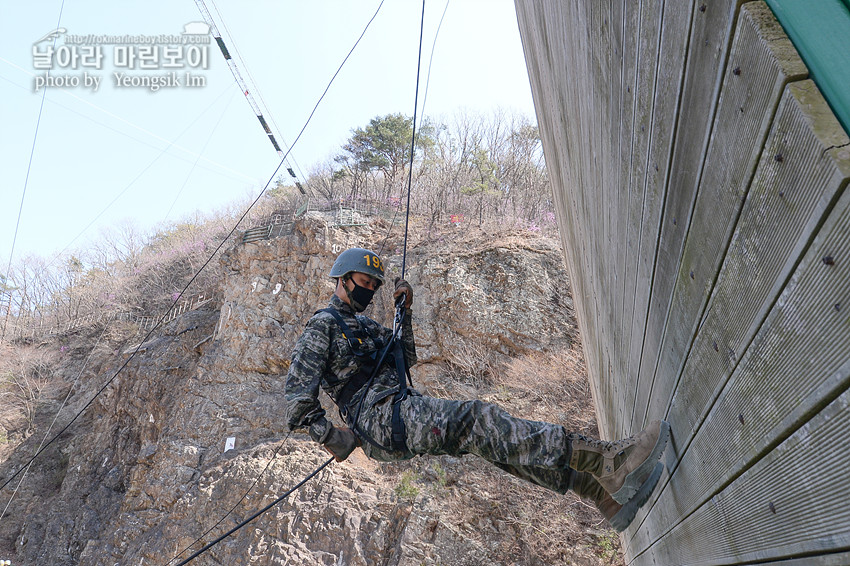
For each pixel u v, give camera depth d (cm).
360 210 2514
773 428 114
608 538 1341
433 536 1423
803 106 83
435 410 240
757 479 129
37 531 2216
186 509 1706
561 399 1647
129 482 2236
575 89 359
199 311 2573
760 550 136
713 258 136
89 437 2517
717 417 154
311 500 1565
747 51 99
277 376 2044
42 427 2734
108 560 1781
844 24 84
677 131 151
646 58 176
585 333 714
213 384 2064
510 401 1677
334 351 269
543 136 738
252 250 2317
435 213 2434
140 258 4069
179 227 4269
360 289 286
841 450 88
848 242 77
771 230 101
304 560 1454
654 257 204
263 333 2117
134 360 2552
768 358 111
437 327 1886
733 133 112
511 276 1923
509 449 226
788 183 91
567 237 686
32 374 3100
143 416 2358
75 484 2342
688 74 135
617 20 213
